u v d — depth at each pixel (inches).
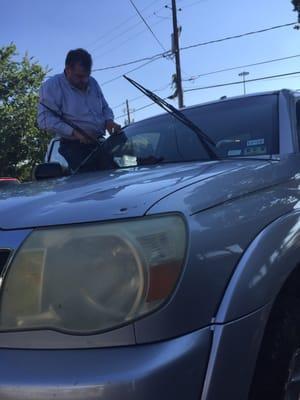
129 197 83.1
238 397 74.8
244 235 84.1
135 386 68.0
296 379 87.0
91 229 76.9
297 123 129.0
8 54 1150.3
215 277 76.7
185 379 70.2
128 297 72.6
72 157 171.0
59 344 73.1
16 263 77.4
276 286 83.7
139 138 148.0
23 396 70.0
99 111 183.3
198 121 140.7
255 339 77.7
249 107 138.4
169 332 71.7
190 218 79.1
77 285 74.4
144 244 74.5
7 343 75.2
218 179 93.4
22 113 1093.1
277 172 106.3
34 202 89.0
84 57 173.6
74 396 68.7
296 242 91.6
